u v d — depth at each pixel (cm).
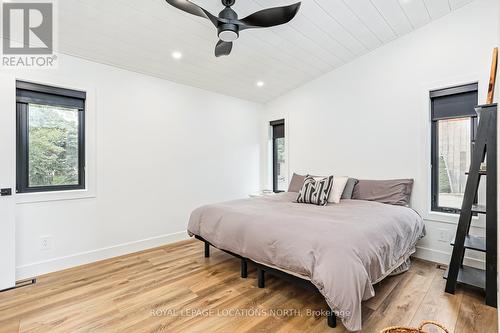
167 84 362
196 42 278
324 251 172
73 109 287
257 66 350
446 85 280
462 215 216
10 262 230
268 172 493
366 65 345
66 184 285
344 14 261
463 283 217
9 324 178
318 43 309
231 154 448
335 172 381
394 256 213
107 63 301
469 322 177
